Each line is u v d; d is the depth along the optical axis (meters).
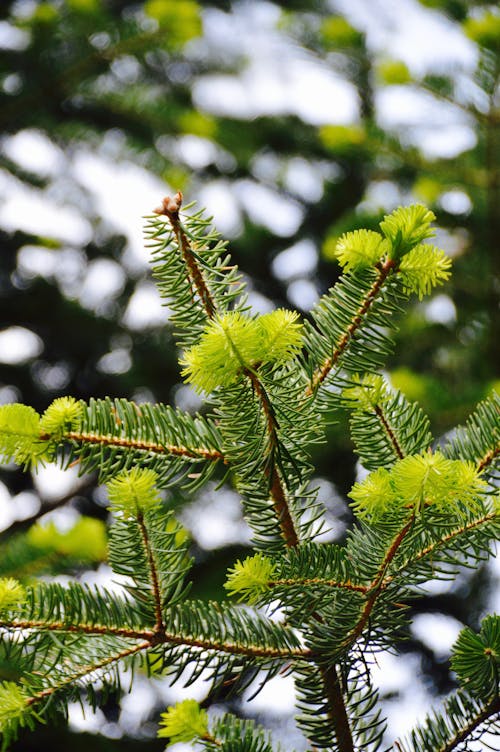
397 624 1.56
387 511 1.52
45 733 2.33
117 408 1.57
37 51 3.16
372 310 1.56
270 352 1.51
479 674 1.56
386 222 1.55
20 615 1.55
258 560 1.54
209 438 1.58
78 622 1.55
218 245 1.56
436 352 3.10
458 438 1.58
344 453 2.80
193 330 1.56
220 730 1.57
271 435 1.55
